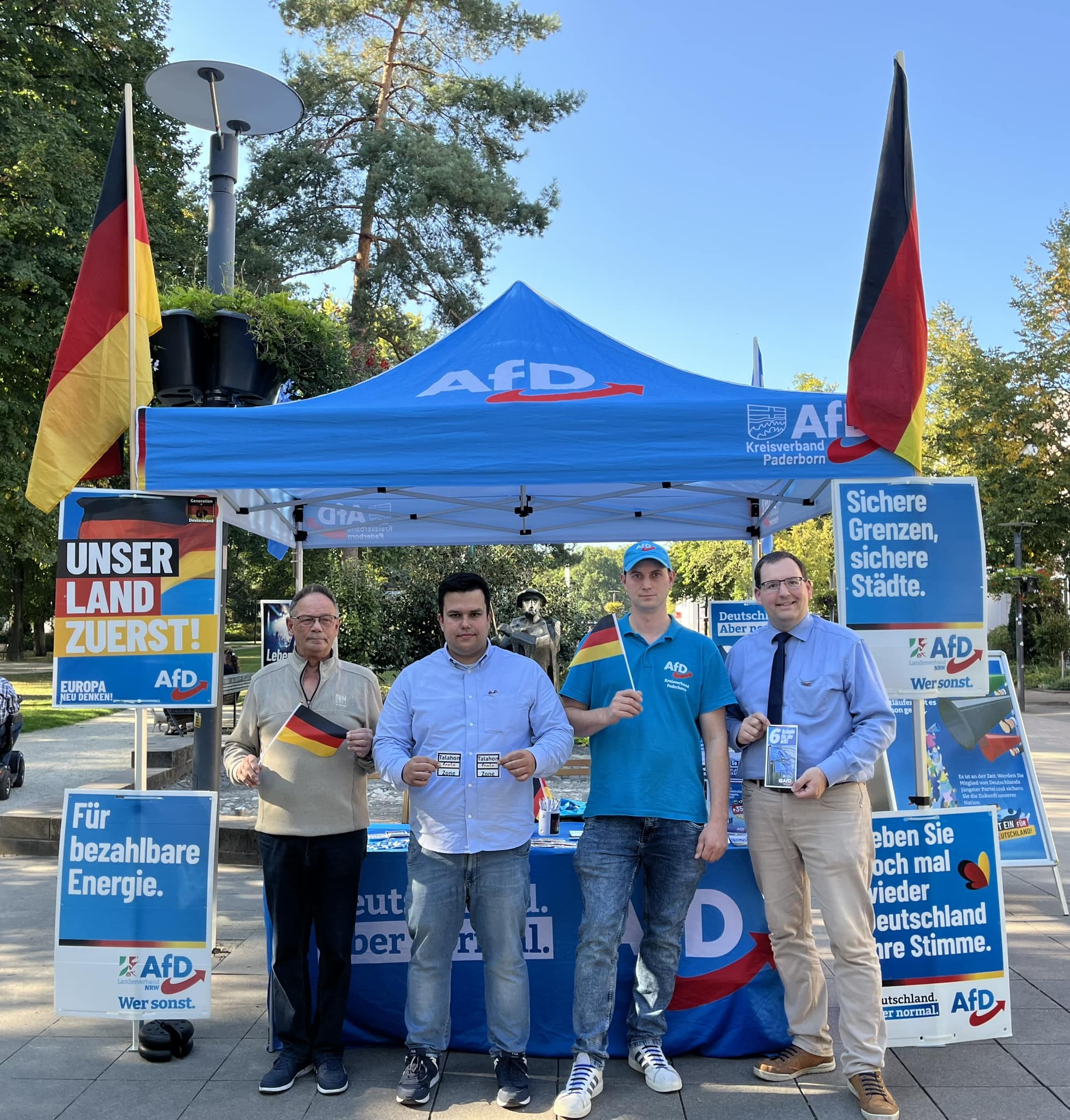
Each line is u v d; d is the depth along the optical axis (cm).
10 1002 423
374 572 1395
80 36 1697
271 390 541
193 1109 321
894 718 340
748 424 373
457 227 1812
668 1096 327
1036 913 558
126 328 414
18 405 1570
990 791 586
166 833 363
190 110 618
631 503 627
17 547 1755
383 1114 316
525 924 335
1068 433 2333
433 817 327
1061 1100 323
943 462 2528
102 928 361
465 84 1870
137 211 421
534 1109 319
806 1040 342
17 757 962
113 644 371
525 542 660
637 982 346
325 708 349
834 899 321
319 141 1856
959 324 2759
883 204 381
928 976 354
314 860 338
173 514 376
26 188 1450
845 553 376
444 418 371
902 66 386
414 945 332
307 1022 342
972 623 379
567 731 330
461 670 340
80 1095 332
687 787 335
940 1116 311
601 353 421
